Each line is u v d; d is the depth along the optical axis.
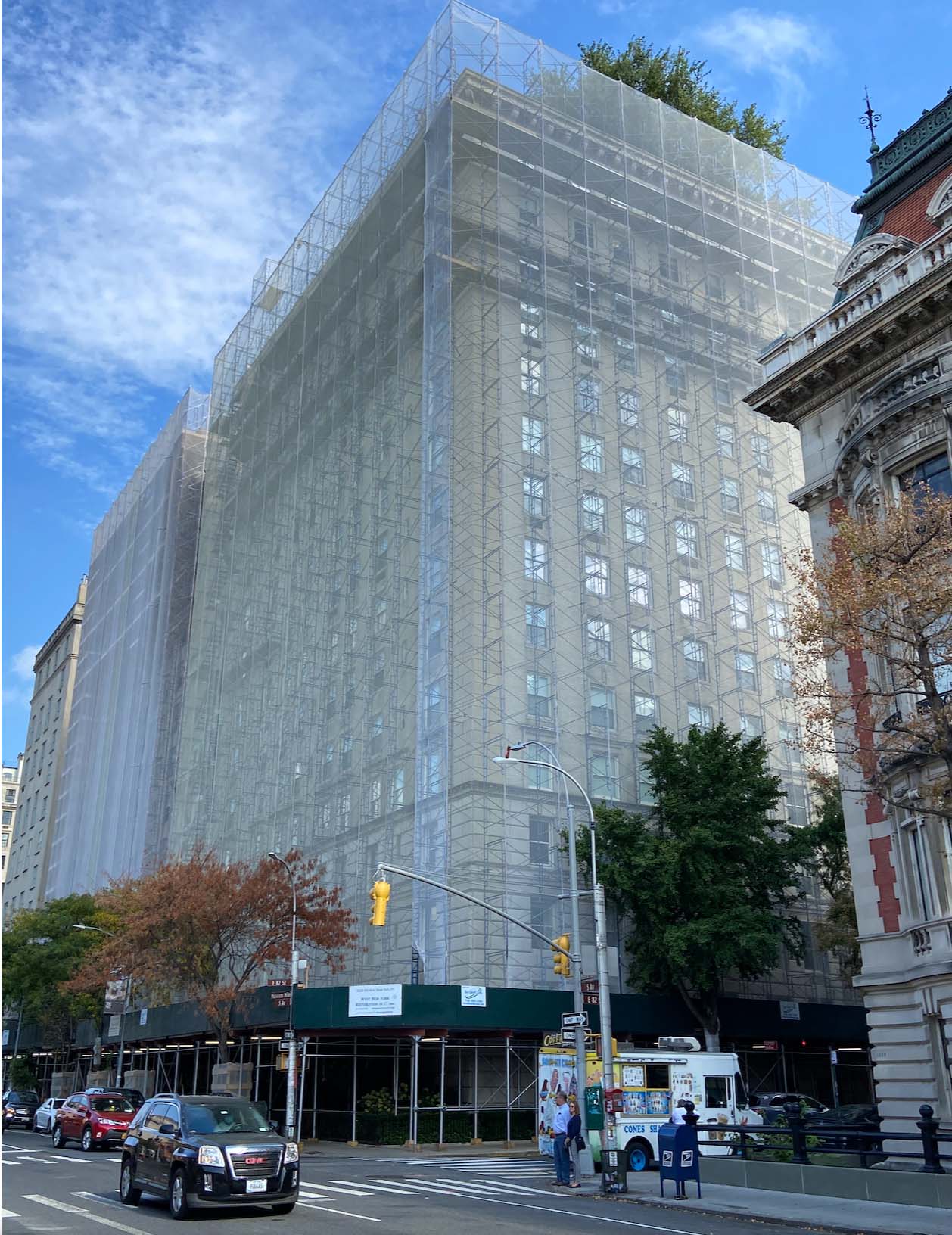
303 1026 40.25
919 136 33.69
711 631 52.09
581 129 56.00
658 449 54.03
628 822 44.22
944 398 27.64
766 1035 45.03
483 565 46.75
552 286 54.25
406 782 47.19
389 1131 40.31
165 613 78.19
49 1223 16.92
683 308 57.09
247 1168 18.25
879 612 21.77
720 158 60.47
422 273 53.47
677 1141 22.80
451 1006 38.88
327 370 62.16
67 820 97.56
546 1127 31.11
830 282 62.44
